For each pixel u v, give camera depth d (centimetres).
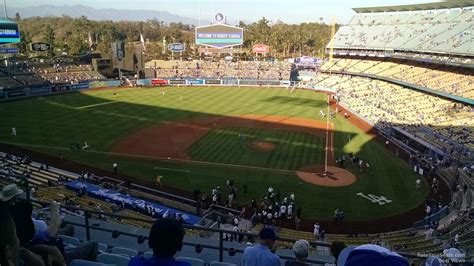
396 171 4338
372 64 9806
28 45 11869
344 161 4591
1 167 3994
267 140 5438
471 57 6706
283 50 15925
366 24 10812
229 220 3072
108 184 3716
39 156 4556
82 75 9862
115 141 5216
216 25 10569
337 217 3178
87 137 5350
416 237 2864
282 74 10962
